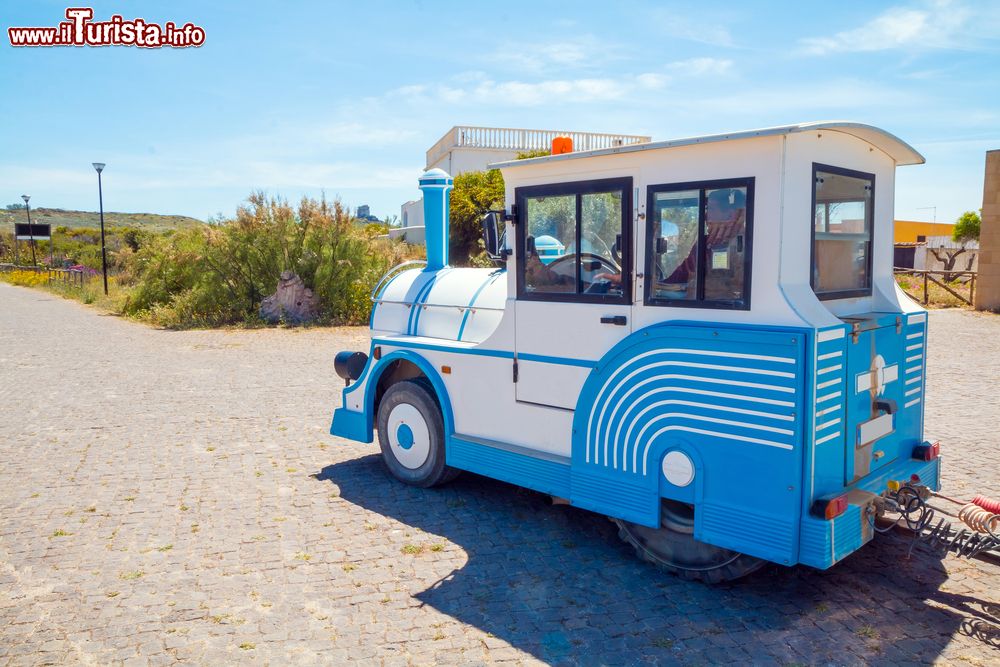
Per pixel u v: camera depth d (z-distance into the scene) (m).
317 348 13.77
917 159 4.70
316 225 18.05
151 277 19.83
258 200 18.19
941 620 3.81
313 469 6.45
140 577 4.36
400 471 6.06
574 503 4.57
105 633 3.74
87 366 11.84
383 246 19.50
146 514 5.37
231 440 7.38
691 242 4.00
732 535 3.81
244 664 3.46
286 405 8.95
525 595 4.12
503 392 5.11
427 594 4.14
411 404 5.89
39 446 7.16
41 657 3.53
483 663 3.46
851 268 4.41
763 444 3.66
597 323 4.45
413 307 6.09
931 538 3.98
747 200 3.77
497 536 4.98
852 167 4.29
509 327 5.02
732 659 3.47
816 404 3.56
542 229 4.76
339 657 3.51
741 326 3.72
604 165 4.36
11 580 4.33
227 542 4.86
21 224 44.16
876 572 4.36
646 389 4.12
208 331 16.47
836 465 3.80
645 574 4.38
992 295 18.12
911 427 4.64
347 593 4.15
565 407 4.70
